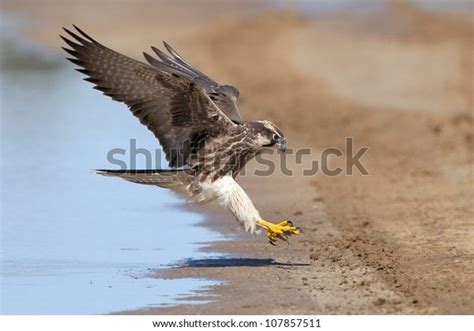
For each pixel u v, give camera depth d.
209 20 48.22
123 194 17.81
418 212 16.33
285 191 17.97
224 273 12.82
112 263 13.45
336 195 17.70
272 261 13.41
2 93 29.27
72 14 51.78
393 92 29.19
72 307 11.53
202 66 34.44
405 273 12.64
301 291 11.91
